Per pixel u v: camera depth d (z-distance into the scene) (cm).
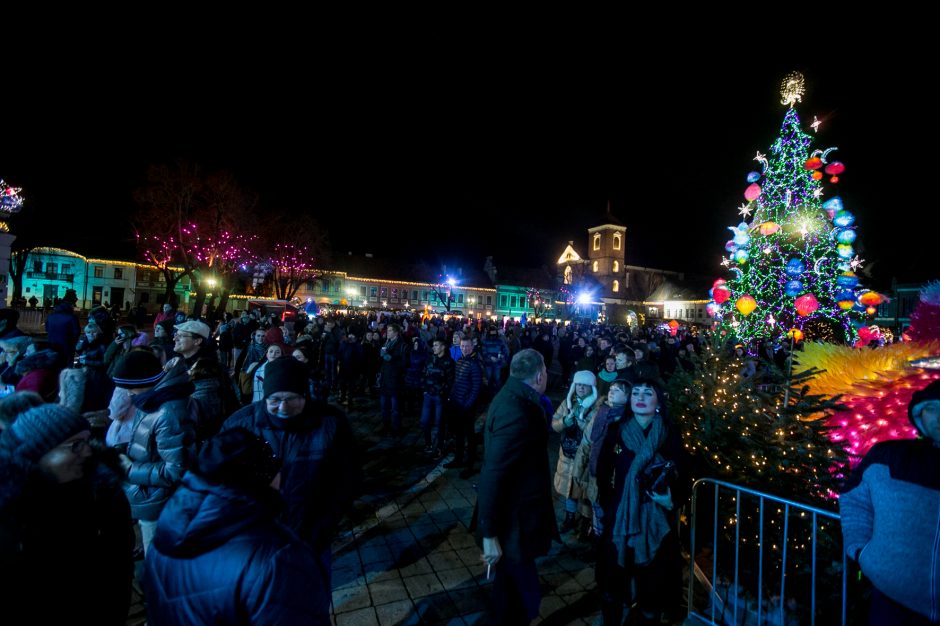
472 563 405
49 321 731
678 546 306
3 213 1310
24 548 146
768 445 333
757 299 1223
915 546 180
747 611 333
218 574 133
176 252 3062
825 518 306
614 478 315
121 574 178
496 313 7594
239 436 152
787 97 1210
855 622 294
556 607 351
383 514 501
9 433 160
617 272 7675
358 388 1200
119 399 310
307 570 144
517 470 273
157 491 296
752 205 1169
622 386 389
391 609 341
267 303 2956
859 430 386
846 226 1028
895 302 3391
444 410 711
